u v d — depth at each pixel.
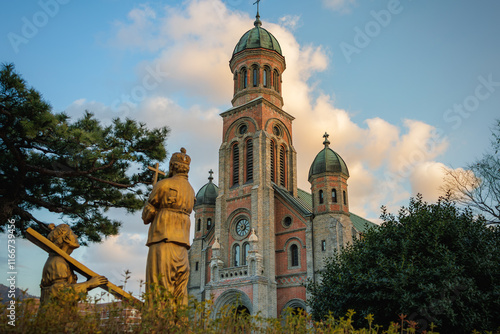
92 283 9.52
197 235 57.78
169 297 8.14
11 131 19.14
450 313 20.58
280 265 48.03
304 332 10.16
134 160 21.08
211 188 60.94
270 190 50.34
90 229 23.14
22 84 17.98
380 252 25.14
